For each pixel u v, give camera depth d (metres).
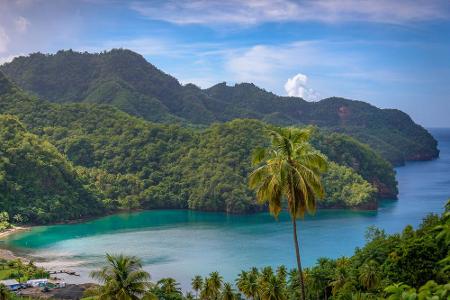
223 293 113.94
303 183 49.25
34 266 181.62
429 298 19.20
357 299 75.12
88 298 140.25
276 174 50.09
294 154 51.31
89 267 193.12
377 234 169.88
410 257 86.19
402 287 20.95
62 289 154.88
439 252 84.88
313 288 113.12
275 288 100.81
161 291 121.69
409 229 116.56
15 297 127.38
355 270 103.75
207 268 187.25
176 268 187.88
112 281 64.88
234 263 194.75
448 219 26.17
